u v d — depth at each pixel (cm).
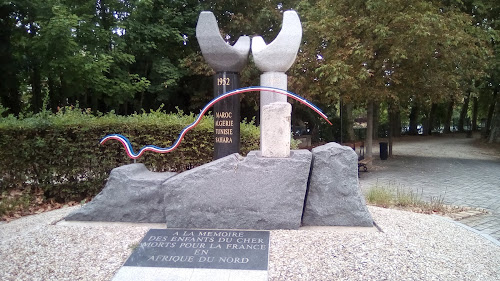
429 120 3662
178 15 1605
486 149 2195
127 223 568
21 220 618
